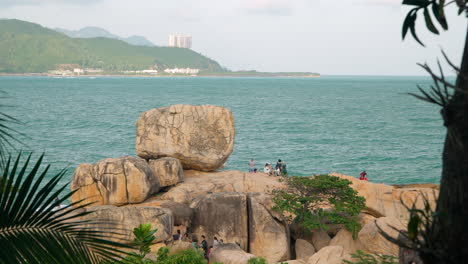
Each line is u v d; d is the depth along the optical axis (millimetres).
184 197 29656
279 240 24219
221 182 32312
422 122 103875
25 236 5066
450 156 3686
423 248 3768
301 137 78875
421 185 29812
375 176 50656
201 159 35031
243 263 20406
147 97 193750
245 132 84875
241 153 63594
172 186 31594
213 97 198750
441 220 3721
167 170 31469
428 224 3887
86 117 107688
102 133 82188
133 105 148375
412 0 4090
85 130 85625
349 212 24703
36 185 5254
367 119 109938
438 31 3992
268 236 24359
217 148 35812
